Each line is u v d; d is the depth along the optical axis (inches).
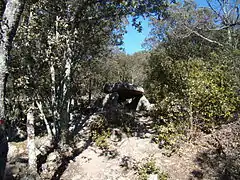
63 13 401.4
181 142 390.6
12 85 371.2
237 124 384.2
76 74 529.3
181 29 901.2
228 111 394.9
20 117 445.7
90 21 440.5
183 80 408.8
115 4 387.5
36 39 377.1
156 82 466.9
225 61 434.9
